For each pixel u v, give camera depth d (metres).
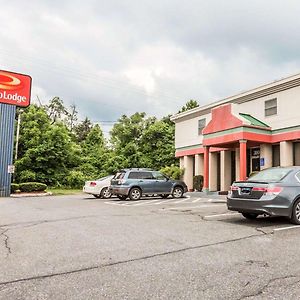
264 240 6.46
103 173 35.59
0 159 21.88
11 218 9.58
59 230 7.55
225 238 6.62
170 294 3.71
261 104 20.17
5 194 21.73
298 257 5.22
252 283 4.05
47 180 30.80
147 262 4.96
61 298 3.60
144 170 17.58
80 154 36.50
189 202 15.19
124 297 3.62
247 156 21.41
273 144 19.59
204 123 25.16
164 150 34.16
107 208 12.41
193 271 4.52
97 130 43.78
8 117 22.50
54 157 30.70
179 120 28.42
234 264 4.84
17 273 4.45
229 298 3.60
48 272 4.50
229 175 22.78
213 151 23.81
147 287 3.92
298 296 3.64
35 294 3.71
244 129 18.31
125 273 4.45
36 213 10.80
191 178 26.91
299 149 18.22
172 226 8.05
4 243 6.23
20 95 22.98
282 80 18.53
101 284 4.03
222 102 23.05
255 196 8.31
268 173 9.27
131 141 36.06
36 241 6.39
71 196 21.66
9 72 22.77
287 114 18.42
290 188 8.34
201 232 7.26
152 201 15.93
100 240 6.45
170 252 5.54
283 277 4.26
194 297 3.62
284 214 8.15
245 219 9.26
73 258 5.18
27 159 29.28
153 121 37.41
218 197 18.17
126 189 16.67
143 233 7.16
